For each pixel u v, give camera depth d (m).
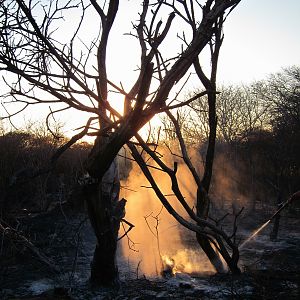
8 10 5.23
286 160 17.48
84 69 5.45
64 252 8.36
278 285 6.32
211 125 7.20
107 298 5.84
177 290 6.25
